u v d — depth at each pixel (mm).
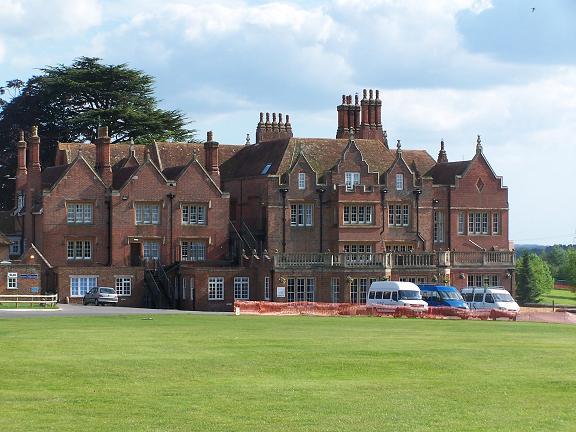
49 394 47656
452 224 133500
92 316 90500
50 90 160000
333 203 127312
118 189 125688
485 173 135750
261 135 146875
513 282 132750
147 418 43125
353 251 127750
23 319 85250
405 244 130375
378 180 129625
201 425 42031
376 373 54375
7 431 40812
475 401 47188
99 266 122438
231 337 69688
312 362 57406
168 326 78625
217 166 131125
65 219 123000
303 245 126875
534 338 73125
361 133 143500
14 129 163250
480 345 66938
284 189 126062
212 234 128250
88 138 160625
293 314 102688
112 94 162125
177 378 51812
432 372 54906
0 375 52031
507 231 136625
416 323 89000
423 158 141375
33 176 127125
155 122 160875
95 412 44094
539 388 50469
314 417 43562
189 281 121062
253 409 44875
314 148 132250
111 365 55156
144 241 125562
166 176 131125
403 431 41562
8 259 124750
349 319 93750
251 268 122438
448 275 126188
